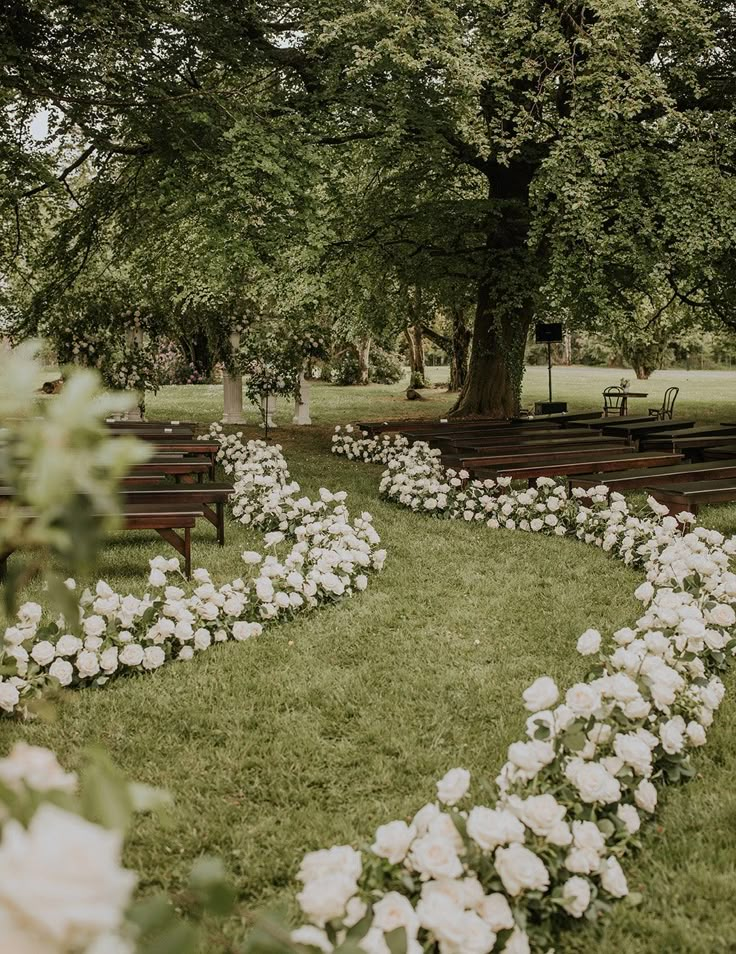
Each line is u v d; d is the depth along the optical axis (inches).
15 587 40.7
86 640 179.8
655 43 513.0
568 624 218.4
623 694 126.6
